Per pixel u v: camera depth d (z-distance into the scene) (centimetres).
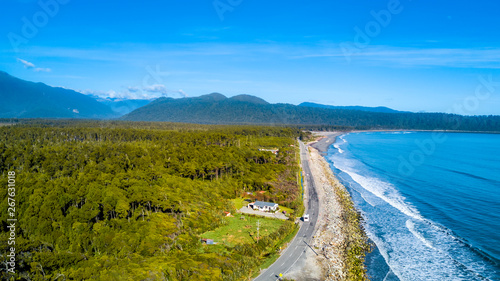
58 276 5569
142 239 7031
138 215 8131
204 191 10431
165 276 5691
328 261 6912
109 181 9469
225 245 7406
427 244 8056
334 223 9181
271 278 6128
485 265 7006
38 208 7119
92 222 7481
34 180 8844
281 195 11225
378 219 9888
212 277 5816
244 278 6056
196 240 7469
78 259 6100
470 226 9188
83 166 12031
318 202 11138
